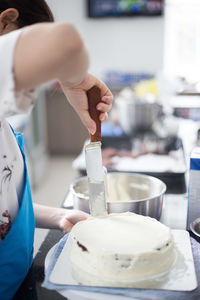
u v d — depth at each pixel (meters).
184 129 1.80
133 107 1.73
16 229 0.63
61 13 3.57
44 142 3.53
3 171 0.66
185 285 0.58
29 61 0.41
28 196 0.73
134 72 3.57
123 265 0.59
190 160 0.80
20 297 0.61
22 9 0.55
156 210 0.86
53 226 0.81
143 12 3.45
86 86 0.66
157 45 3.56
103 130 1.85
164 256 0.62
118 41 3.61
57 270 0.63
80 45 0.42
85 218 0.80
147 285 0.58
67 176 3.11
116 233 0.65
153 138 1.63
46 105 3.51
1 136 0.66
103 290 0.57
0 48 0.42
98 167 0.69
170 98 2.18
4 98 0.43
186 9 3.50
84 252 0.62
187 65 3.62
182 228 0.84
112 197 1.02
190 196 0.81
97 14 3.52
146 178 0.98
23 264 0.65
